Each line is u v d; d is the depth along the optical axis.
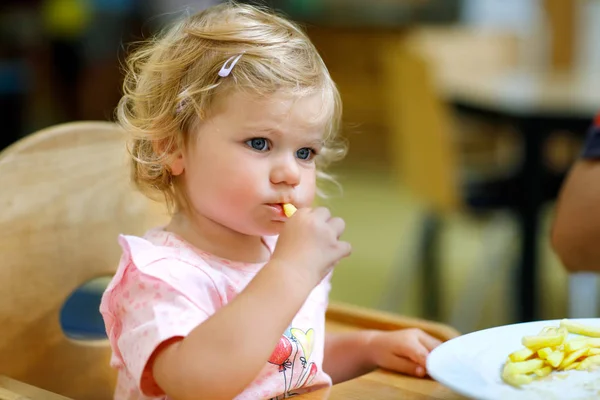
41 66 7.21
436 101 3.49
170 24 1.60
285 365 1.34
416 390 1.27
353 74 7.50
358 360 1.45
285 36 1.34
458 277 4.75
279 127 1.24
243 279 1.33
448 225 5.05
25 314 1.49
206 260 1.32
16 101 6.73
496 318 4.13
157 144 1.32
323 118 1.29
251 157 1.24
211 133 1.25
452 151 3.52
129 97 1.41
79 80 7.48
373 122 7.52
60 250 1.54
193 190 1.30
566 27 6.41
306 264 1.15
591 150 1.77
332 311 1.66
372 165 7.58
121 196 1.63
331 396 1.23
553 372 1.09
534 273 3.48
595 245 1.71
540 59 6.74
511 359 1.09
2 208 1.46
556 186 3.54
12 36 7.09
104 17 7.54
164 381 1.12
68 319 1.90
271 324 1.10
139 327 1.17
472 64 5.21
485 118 3.65
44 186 1.52
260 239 1.41
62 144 1.55
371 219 6.02
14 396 1.24
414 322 1.57
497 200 3.65
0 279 1.46
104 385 1.60
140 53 1.43
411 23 7.41
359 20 7.44
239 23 1.35
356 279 4.72
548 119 3.33
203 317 1.20
